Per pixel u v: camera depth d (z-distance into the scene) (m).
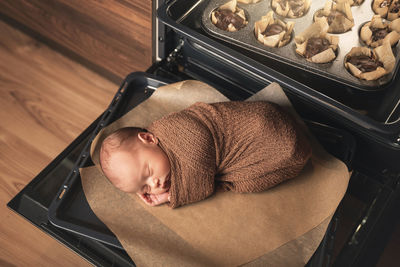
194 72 0.99
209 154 0.78
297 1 0.96
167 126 0.81
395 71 0.87
